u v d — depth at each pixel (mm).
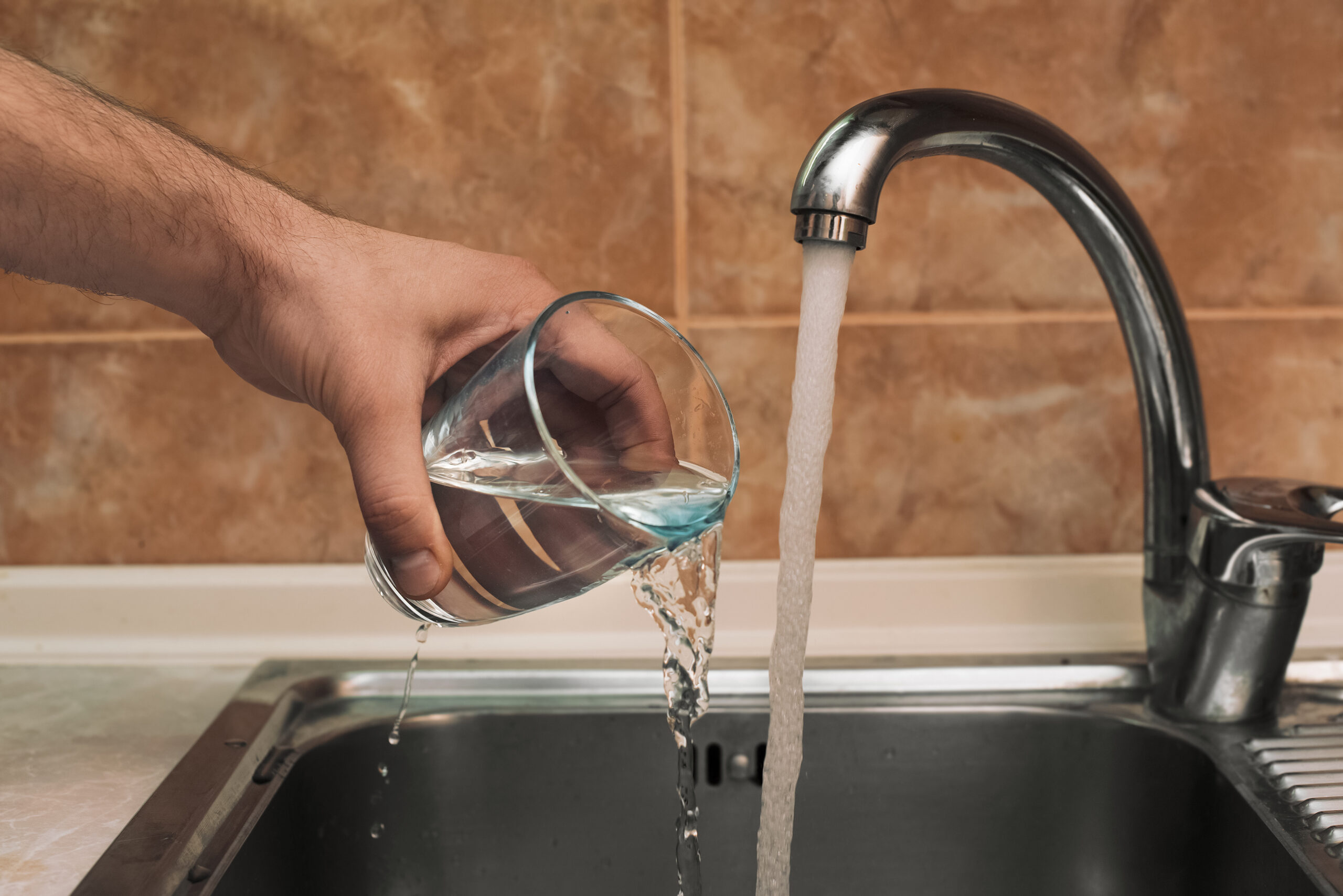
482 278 476
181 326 705
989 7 659
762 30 663
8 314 704
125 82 673
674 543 399
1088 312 692
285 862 528
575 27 664
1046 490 716
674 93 670
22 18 666
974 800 622
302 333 441
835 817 627
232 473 722
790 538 435
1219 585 546
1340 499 533
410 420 428
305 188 683
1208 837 550
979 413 708
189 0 663
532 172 681
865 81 667
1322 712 598
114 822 496
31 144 409
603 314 448
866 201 384
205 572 723
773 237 685
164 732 595
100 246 434
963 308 695
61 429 718
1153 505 589
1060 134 479
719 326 697
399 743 612
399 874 618
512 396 390
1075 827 610
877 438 713
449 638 708
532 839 625
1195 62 664
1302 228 682
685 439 452
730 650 689
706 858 628
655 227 686
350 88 672
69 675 676
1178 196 681
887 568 716
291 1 662
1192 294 694
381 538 409
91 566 734
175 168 441
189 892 442
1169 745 581
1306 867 454
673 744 623
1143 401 579
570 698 638
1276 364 701
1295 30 659
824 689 643
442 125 676
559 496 382
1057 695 633
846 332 701
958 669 646
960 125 429
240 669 687
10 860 464
